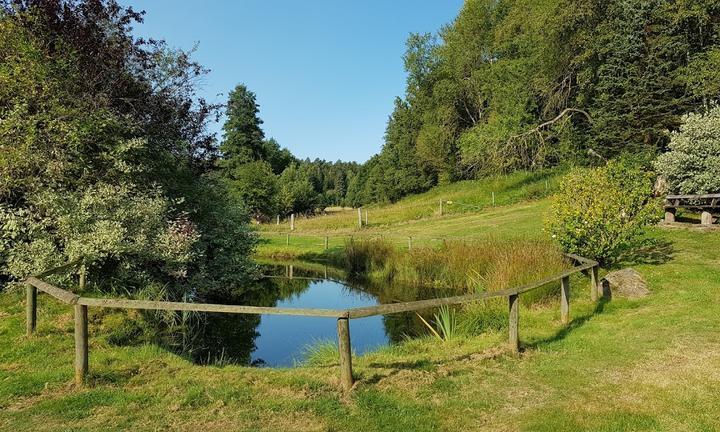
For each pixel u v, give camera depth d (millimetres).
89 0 10656
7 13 9688
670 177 16094
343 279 17109
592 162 25922
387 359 6410
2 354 6289
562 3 25406
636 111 21516
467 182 41750
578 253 11484
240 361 8281
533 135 31000
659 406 4621
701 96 20500
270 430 4262
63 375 5602
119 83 10914
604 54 24266
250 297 14344
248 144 54844
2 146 8922
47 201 8781
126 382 5469
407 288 14727
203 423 4426
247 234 13961
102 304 5379
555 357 6238
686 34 22000
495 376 5594
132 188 10367
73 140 9227
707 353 6012
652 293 9258
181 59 12227
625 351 6309
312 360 7258
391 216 29906
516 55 39844
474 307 9523
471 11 43469
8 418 4555
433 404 4801
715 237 13148
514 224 19750
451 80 45688
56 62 9562
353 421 4418
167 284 10188
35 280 6691
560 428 4234
